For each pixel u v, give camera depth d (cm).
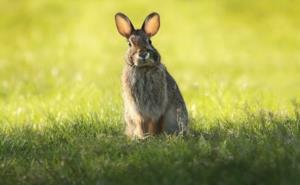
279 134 1722
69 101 2870
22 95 3272
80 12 6731
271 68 4916
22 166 1731
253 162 1538
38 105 2864
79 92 3105
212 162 1575
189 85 3538
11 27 6569
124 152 1770
